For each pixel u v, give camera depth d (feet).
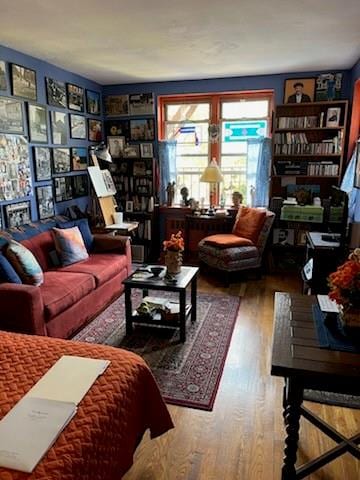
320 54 12.88
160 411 5.60
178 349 9.68
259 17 9.34
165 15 9.16
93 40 11.15
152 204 17.93
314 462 5.55
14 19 9.37
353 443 5.82
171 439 6.63
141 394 5.31
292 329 5.75
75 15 9.12
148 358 9.23
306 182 16.61
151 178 18.12
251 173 17.37
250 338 10.32
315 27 10.12
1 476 3.38
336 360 4.91
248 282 15.08
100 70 15.02
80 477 3.67
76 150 16.02
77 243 12.72
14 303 8.54
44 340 5.90
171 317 10.09
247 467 6.01
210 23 9.75
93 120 17.39
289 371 4.74
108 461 4.25
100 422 4.18
